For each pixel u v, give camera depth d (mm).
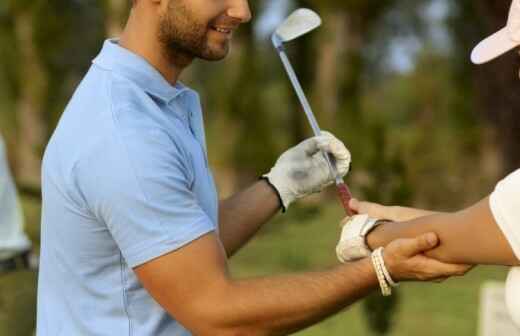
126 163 2984
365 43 20656
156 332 3180
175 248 2986
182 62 3312
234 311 2990
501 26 8578
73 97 3221
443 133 18766
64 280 3234
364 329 9312
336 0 18703
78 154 3053
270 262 12703
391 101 22750
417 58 21141
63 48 22875
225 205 3803
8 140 22516
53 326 3271
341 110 19078
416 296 11195
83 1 22594
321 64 19828
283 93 20156
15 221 5367
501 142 10508
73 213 3113
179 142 3148
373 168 8195
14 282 5262
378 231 3211
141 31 3252
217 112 18953
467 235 2914
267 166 18641
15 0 21750
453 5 17438
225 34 3252
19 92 22828
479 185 18047
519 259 2832
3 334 5223
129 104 3096
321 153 3861
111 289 3166
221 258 3043
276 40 3949
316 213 14766
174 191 3014
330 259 12781
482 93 10391
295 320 3029
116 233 3031
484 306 7941
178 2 3158
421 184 16703
